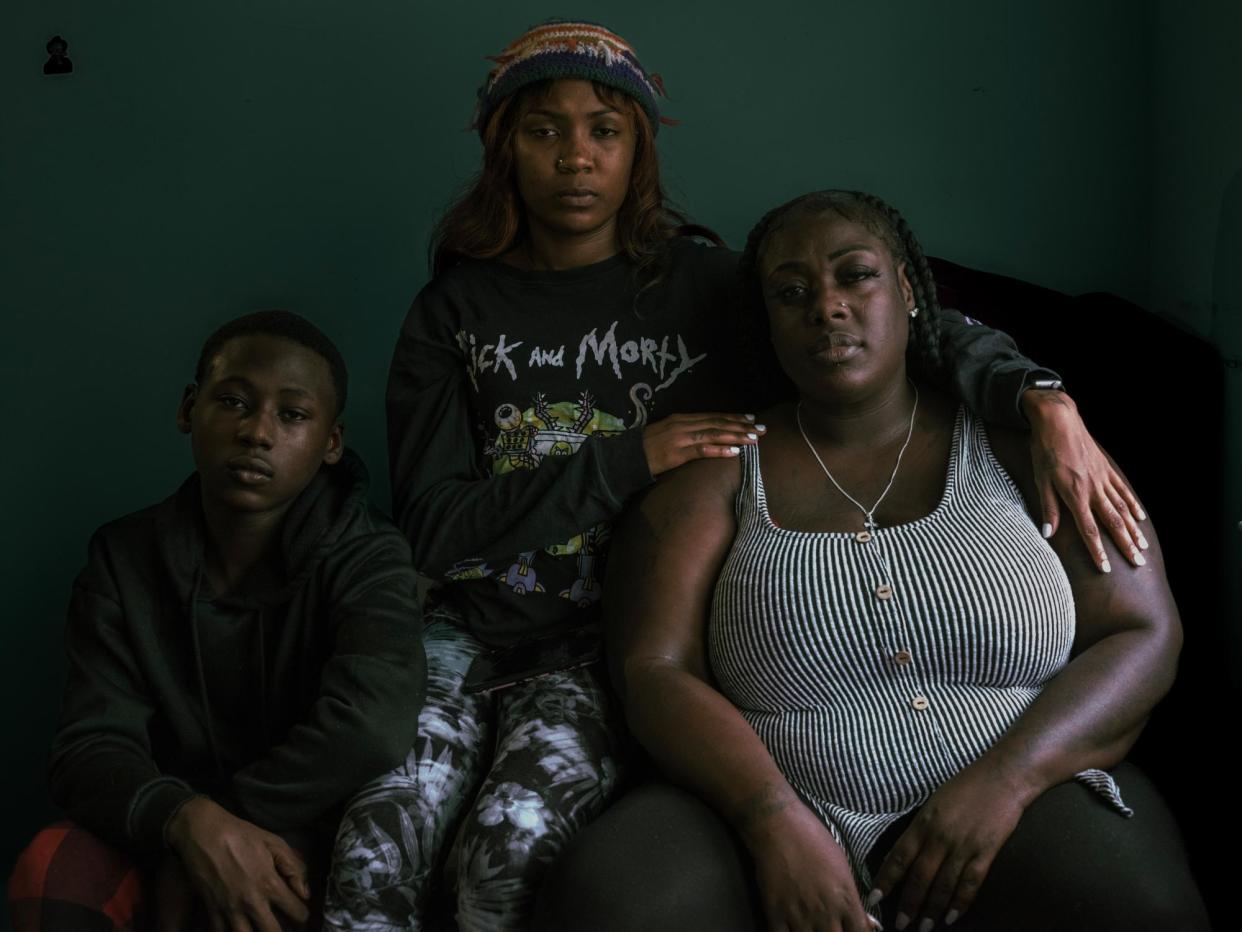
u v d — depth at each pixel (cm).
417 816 177
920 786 163
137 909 176
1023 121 248
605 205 206
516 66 204
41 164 254
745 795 159
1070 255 248
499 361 208
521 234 217
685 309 208
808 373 180
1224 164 209
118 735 185
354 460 206
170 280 255
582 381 207
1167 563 209
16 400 256
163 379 255
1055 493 174
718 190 255
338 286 257
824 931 152
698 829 159
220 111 254
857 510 179
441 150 255
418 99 254
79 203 254
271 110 254
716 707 169
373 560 193
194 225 255
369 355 258
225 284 256
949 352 189
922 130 251
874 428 185
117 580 191
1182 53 226
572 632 202
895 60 250
